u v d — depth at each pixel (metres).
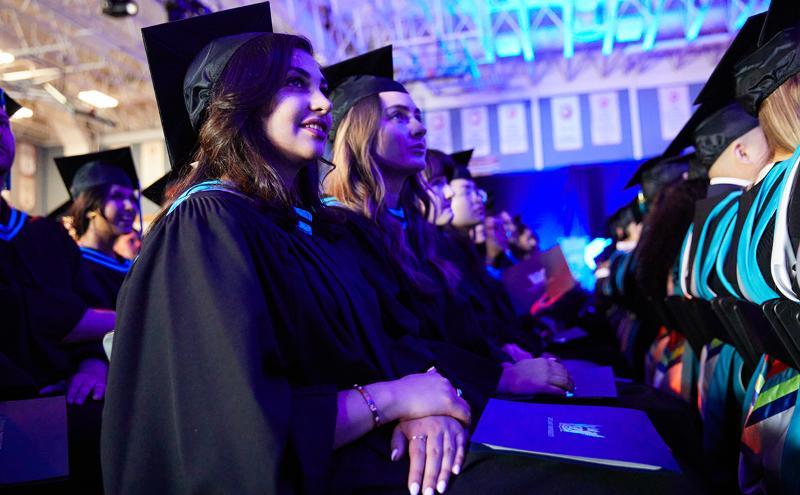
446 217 3.18
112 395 1.01
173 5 6.68
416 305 1.81
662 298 2.76
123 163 3.37
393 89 2.05
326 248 1.42
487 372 1.65
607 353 3.64
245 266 1.06
